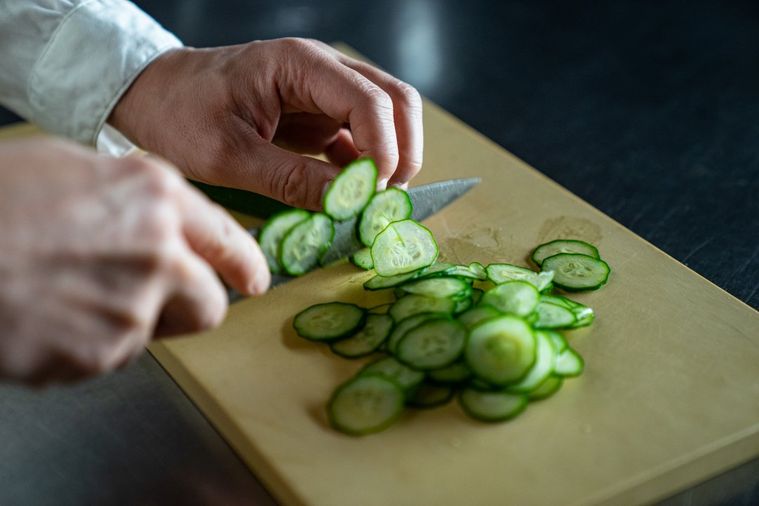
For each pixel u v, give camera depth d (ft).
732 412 1.70
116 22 2.23
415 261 1.97
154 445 1.72
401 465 1.62
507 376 1.68
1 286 1.27
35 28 2.23
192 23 2.97
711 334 1.84
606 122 2.61
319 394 1.74
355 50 2.89
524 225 2.12
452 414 1.69
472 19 3.09
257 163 2.05
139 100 2.22
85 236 1.29
